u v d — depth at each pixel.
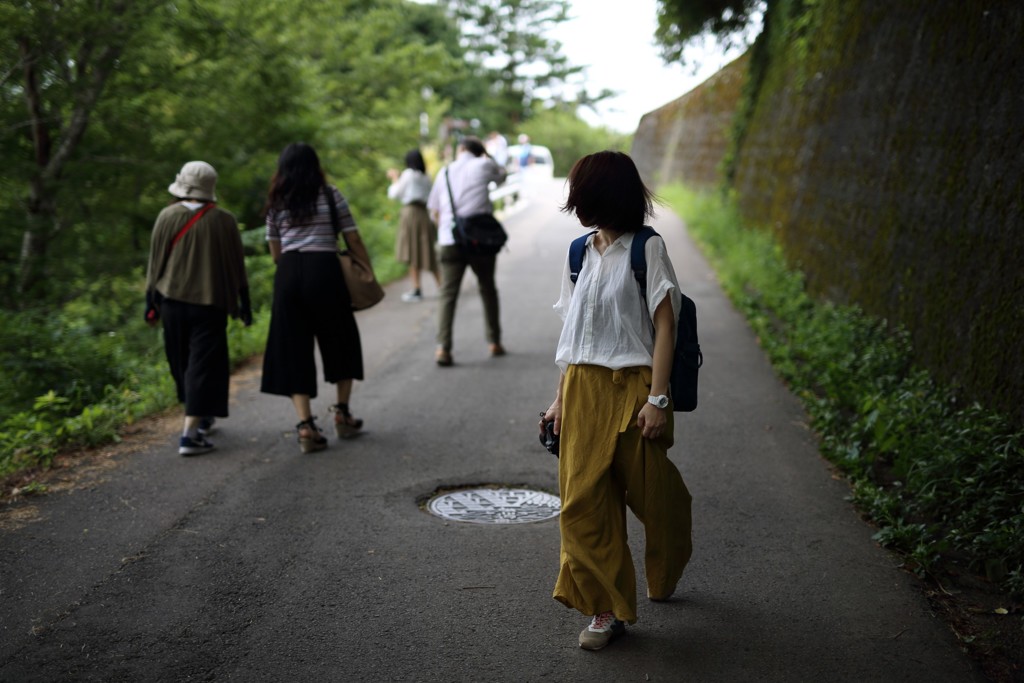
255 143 13.70
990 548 4.16
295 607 3.79
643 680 3.24
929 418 5.64
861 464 5.39
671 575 3.72
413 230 11.52
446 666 3.33
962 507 4.64
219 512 4.84
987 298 5.68
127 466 5.59
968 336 5.84
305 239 5.81
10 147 11.09
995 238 5.73
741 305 10.70
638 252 3.34
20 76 10.58
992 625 3.68
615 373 3.39
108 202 11.65
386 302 11.66
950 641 3.53
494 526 4.66
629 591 3.43
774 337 8.96
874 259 8.07
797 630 3.60
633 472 3.45
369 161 20.14
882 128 8.62
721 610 3.76
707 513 4.81
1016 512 4.35
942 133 7.00
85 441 6.02
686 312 3.38
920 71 7.83
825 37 12.25
